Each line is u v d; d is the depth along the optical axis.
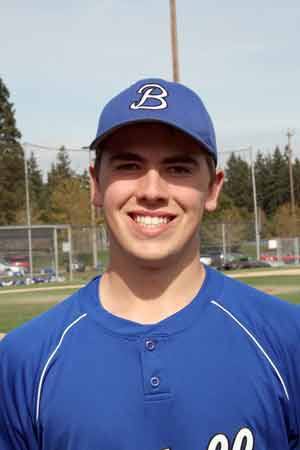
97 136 2.34
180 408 2.10
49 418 2.16
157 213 2.31
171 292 2.31
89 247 36.41
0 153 66.44
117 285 2.33
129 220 2.34
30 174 85.12
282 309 2.36
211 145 2.36
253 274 30.44
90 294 2.38
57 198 59.75
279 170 99.56
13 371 2.29
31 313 16.73
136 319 2.29
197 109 2.33
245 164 102.06
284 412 2.22
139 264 2.29
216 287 2.36
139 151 2.31
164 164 2.34
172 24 20.02
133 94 2.31
